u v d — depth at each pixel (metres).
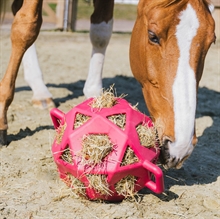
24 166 3.35
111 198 2.78
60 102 5.14
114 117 2.71
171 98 2.64
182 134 2.59
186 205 2.92
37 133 4.00
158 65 2.75
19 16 3.52
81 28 10.14
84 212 2.72
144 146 2.66
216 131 4.46
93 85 4.56
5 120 3.66
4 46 8.08
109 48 8.80
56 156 2.73
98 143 2.55
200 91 6.14
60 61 7.45
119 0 12.88
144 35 2.91
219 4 9.69
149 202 2.89
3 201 2.84
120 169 2.56
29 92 5.52
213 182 3.29
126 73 6.96
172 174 3.36
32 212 2.72
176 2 2.62
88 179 2.60
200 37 2.62
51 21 9.93
